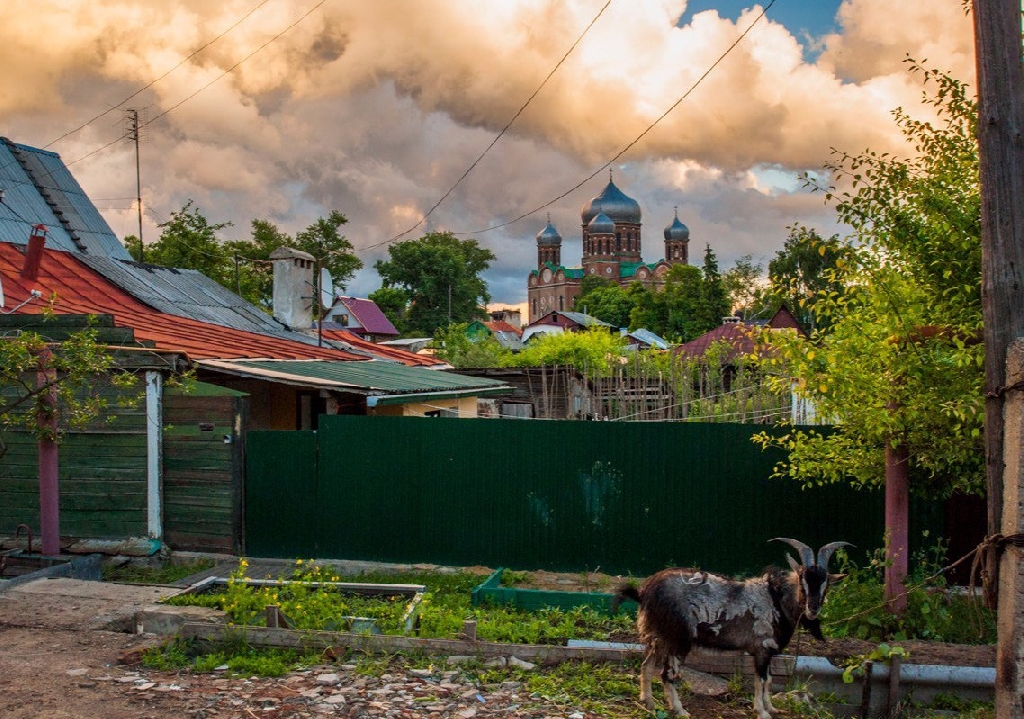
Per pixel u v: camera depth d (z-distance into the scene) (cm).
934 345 829
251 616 816
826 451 977
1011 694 552
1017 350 565
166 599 899
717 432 1154
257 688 670
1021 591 553
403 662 741
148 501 1251
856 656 747
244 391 1548
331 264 6397
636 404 1911
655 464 1170
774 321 4012
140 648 750
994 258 605
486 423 1208
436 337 5419
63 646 759
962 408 791
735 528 1152
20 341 971
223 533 1243
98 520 1261
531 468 1200
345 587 970
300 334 2345
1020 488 556
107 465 1259
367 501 1235
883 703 738
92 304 1856
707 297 7106
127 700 637
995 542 575
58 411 1111
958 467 968
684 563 1164
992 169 609
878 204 859
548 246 15775
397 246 9175
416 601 899
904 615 907
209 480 1248
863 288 898
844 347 887
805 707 707
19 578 983
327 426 1241
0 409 1125
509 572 1174
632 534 1177
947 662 759
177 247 4288
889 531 925
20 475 1270
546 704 662
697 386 1992
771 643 668
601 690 700
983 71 615
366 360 1998
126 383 1060
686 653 669
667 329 7288
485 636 842
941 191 856
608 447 1182
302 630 767
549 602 992
